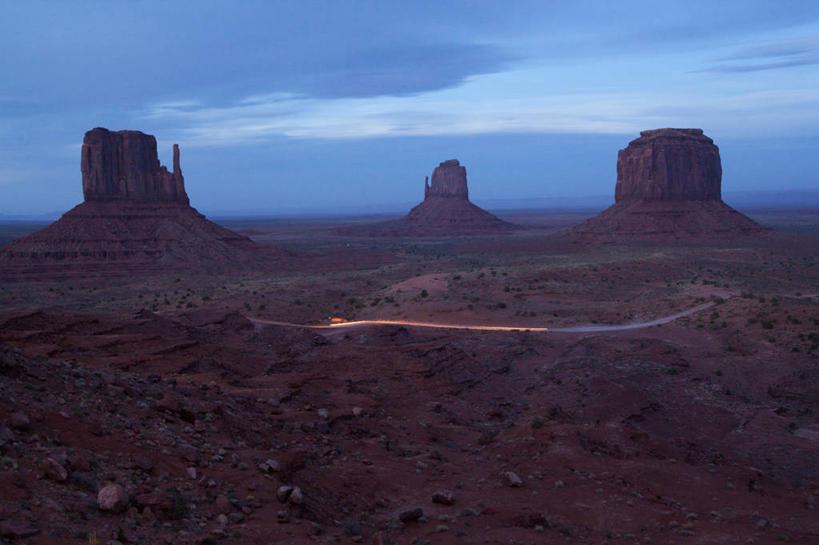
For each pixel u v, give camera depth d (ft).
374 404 114.01
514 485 73.36
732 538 59.21
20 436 47.37
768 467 110.83
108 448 52.80
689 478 82.99
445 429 110.52
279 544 44.14
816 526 67.46
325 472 68.90
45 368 64.13
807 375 170.50
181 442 60.85
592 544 56.13
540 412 111.96
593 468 80.64
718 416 145.79
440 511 63.10
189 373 120.88
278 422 86.12
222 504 48.47
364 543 50.08
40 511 37.04
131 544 37.19
